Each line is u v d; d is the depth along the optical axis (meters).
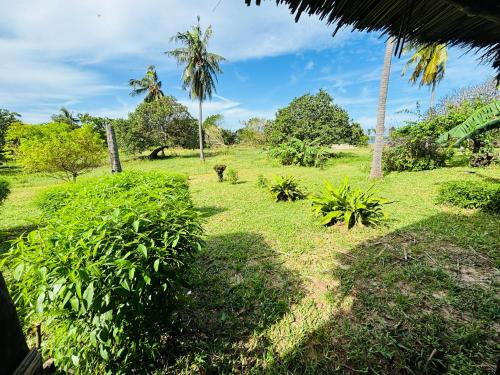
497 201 5.26
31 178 15.83
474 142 10.93
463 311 2.59
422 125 11.23
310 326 2.54
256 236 4.87
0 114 33.31
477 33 1.07
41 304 1.45
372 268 3.49
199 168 16.58
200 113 20.75
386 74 8.85
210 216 6.34
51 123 27.48
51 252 1.60
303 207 6.69
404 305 2.70
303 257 3.96
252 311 2.81
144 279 1.57
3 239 5.39
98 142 11.30
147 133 24.81
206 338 2.43
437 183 8.20
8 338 0.83
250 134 33.06
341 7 1.00
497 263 3.36
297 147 16.31
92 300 1.44
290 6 0.99
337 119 18.53
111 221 1.77
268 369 2.10
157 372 2.02
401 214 5.52
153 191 2.63
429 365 2.03
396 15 1.04
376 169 9.59
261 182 9.26
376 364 2.09
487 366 1.95
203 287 3.29
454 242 4.07
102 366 1.78
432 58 14.88
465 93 13.88
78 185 4.96
